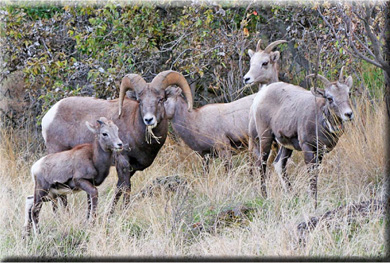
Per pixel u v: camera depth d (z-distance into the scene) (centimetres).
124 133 2033
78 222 1852
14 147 2672
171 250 1662
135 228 1853
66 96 2572
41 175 1858
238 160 2361
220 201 1950
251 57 2491
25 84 2877
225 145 2280
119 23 2600
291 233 1617
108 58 2670
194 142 2327
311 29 2669
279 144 2139
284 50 2912
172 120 2336
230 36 2623
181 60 2606
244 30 2545
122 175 2005
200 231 1767
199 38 2628
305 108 1889
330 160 2031
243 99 2328
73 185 1852
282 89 2030
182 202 1836
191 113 2328
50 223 1923
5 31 2669
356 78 2525
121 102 2028
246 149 2317
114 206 1956
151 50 2662
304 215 1639
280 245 1572
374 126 2098
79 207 1956
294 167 2227
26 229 1855
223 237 1691
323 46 2536
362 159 1966
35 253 1767
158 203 1959
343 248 1530
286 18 2775
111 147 1819
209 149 2320
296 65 2873
